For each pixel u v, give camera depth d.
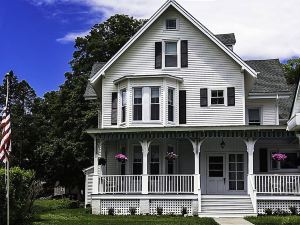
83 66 44.66
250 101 29.59
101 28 46.47
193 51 28.19
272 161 28.05
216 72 27.88
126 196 24.72
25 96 52.16
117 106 27.88
